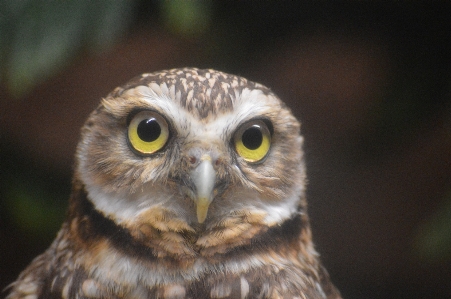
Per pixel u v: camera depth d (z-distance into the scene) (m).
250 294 1.56
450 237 1.65
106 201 1.56
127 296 1.56
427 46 1.70
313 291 1.57
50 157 1.75
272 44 1.74
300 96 1.81
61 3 1.62
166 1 1.63
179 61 1.77
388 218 1.88
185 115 1.56
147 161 1.56
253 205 1.57
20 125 1.76
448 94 1.69
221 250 1.56
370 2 1.72
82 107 1.78
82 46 1.62
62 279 1.56
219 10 1.71
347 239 1.92
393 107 1.70
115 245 1.56
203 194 1.55
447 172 1.78
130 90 1.57
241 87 1.57
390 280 1.89
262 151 1.57
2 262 1.74
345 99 1.80
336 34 1.75
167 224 1.56
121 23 1.62
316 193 1.85
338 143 1.82
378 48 1.73
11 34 1.62
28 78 1.62
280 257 1.57
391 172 1.81
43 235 1.69
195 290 1.56
